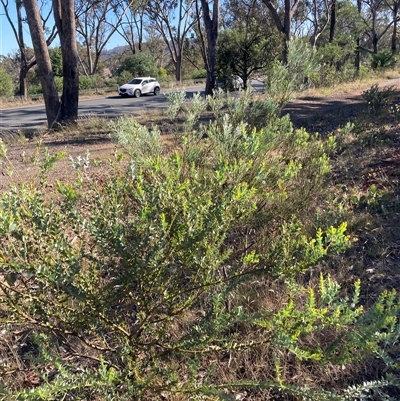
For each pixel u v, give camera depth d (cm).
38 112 2292
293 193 410
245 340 264
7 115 2195
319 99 1680
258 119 493
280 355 254
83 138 1143
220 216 214
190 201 221
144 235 209
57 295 211
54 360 207
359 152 668
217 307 212
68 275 200
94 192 246
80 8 4306
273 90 534
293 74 539
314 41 2823
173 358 256
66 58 1396
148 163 279
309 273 339
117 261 260
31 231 205
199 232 208
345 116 1081
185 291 222
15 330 296
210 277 223
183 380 242
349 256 367
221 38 2064
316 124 1017
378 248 370
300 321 185
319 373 250
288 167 372
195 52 5462
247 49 2017
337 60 2583
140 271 206
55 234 205
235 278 228
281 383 184
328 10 3044
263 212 374
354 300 201
